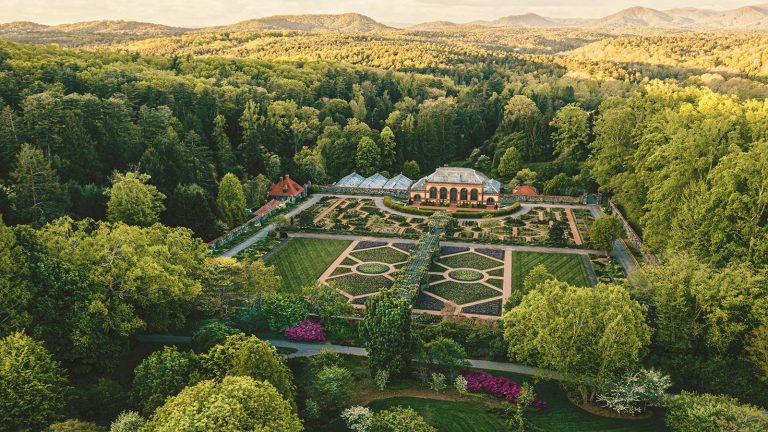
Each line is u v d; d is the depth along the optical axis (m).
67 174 119.44
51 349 62.88
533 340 65.69
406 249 126.62
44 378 53.75
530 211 161.88
